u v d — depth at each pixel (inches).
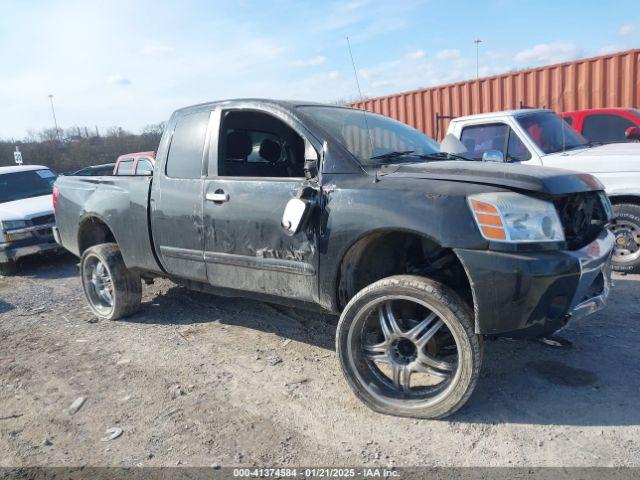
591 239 120.6
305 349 160.2
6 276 311.1
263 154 173.8
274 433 115.2
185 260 160.9
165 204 163.0
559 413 116.0
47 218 318.7
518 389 127.5
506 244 103.3
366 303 117.9
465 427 112.6
